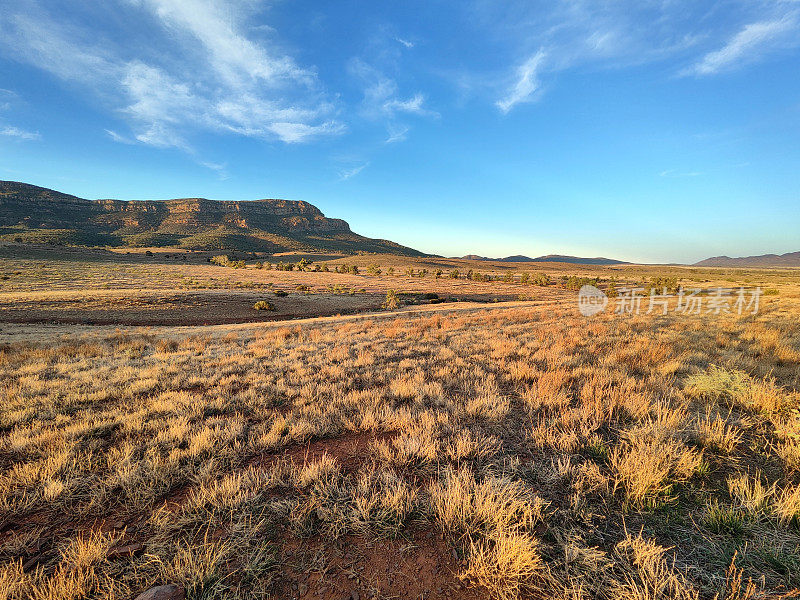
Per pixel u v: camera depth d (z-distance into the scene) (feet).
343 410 17.60
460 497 9.07
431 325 53.42
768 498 8.77
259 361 31.68
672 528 8.30
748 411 14.90
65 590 7.02
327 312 151.74
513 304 109.09
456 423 14.94
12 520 9.68
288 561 7.97
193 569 7.33
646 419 14.42
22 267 282.56
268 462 12.71
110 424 16.33
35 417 18.20
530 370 22.07
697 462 10.30
